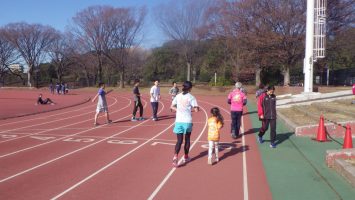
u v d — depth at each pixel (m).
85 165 10.16
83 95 54.44
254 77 55.56
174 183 8.47
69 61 89.19
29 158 11.02
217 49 64.12
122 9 71.00
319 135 12.95
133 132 16.14
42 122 20.33
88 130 16.88
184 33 66.12
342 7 41.47
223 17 51.03
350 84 47.66
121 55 71.69
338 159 9.26
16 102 37.00
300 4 40.66
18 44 87.75
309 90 24.12
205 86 55.09
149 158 10.98
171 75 82.75
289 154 11.25
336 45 43.00
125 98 46.19
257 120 20.00
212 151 10.97
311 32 24.28
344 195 7.32
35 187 8.22
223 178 8.84
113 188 8.13
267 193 7.73
